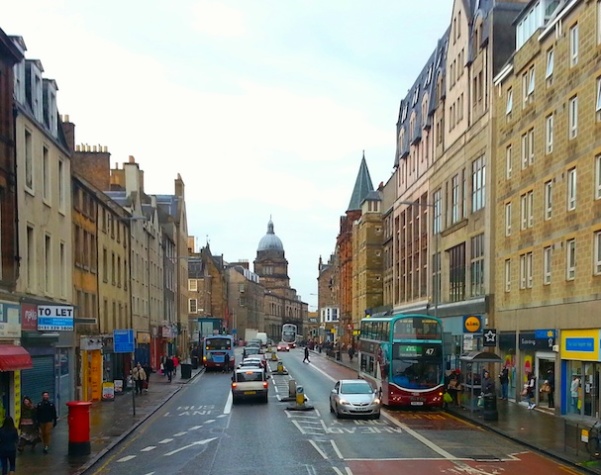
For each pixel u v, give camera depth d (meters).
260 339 127.25
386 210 78.00
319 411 31.97
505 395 35.34
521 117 34.09
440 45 53.25
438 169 51.44
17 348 23.00
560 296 29.16
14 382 23.78
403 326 33.38
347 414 28.97
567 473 17.50
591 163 26.50
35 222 27.05
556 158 29.80
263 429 25.91
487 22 39.91
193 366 68.12
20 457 19.86
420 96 59.38
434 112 53.28
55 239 29.77
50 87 29.75
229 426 26.83
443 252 49.47
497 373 36.69
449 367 41.53
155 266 62.09
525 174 33.50
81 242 34.38
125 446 22.34
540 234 31.44
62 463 18.89
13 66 24.69
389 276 75.19
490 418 27.23
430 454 20.36
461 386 33.47
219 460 19.42
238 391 35.69
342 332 107.56
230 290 156.62
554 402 29.75
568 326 28.25
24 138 25.86
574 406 28.14
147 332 54.62
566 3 28.75
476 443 22.59
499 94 37.69
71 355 31.56
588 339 26.50
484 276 39.41
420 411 32.34
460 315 43.91
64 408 30.09
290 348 130.75
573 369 28.30
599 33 26.09
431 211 53.19
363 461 19.14
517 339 34.09
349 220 101.75
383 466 18.38
